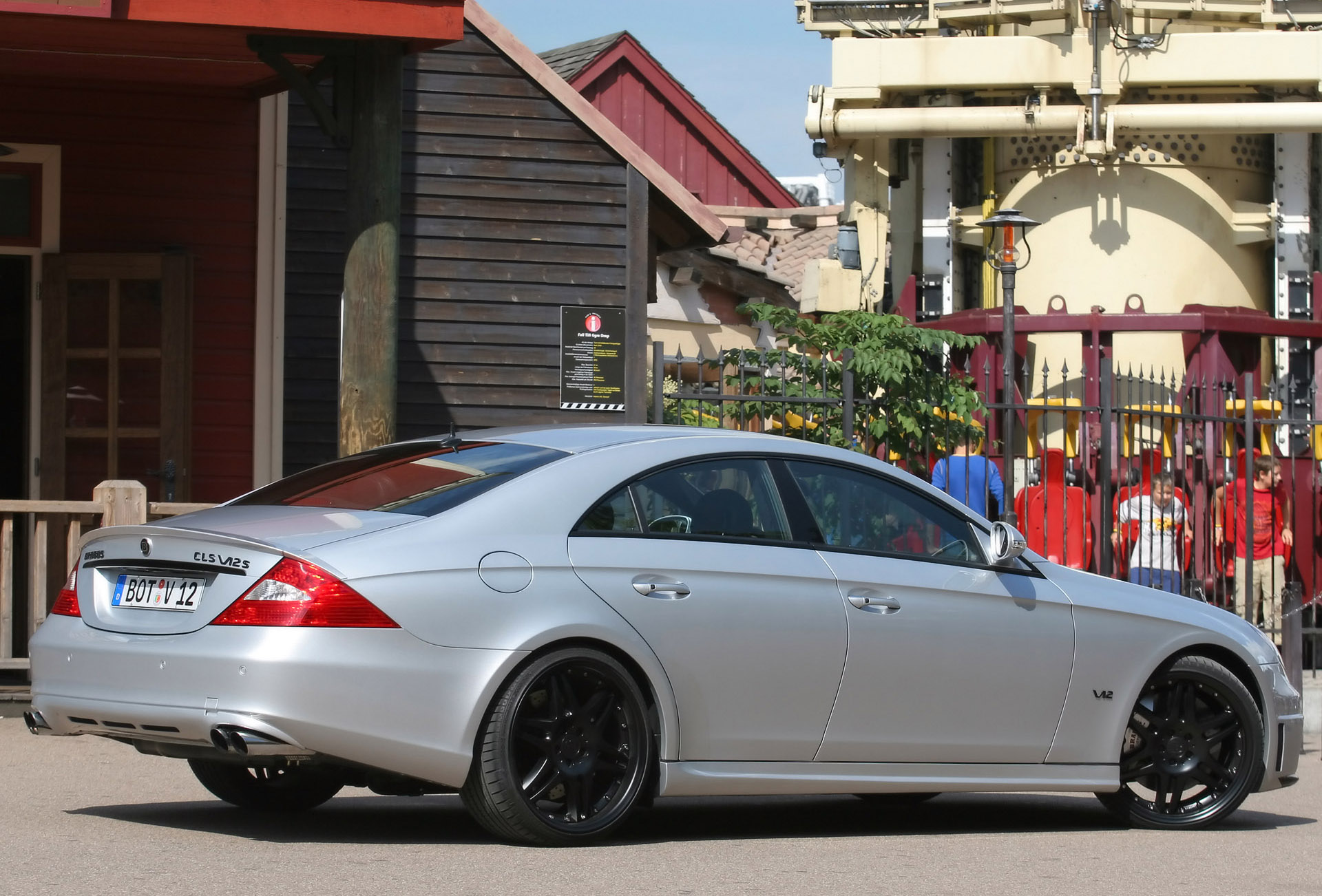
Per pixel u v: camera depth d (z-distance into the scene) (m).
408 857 8.84
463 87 19.95
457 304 19.80
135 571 9.29
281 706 8.52
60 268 18.56
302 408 19.66
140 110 19.20
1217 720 11.57
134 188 19.16
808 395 17.59
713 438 10.35
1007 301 19.86
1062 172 23.94
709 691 9.69
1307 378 23.70
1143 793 13.16
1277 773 11.77
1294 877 9.50
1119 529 18.84
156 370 18.56
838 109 24.22
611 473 9.77
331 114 15.36
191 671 8.72
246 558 8.79
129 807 10.80
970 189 25.06
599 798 9.42
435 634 8.84
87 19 14.43
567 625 9.15
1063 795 13.54
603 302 20.11
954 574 10.70
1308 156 24.02
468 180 19.91
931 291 24.98
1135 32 23.53
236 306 19.42
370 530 9.05
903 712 10.35
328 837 9.62
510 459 9.88
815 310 25.28
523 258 19.97
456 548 9.06
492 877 8.29
